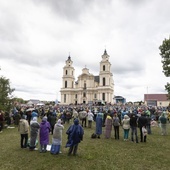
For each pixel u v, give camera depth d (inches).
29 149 394.9
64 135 593.6
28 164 309.1
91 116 771.4
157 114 1044.5
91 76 3848.4
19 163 313.7
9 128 732.0
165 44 1179.3
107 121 553.0
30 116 741.3
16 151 384.5
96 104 2504.9
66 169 289.1
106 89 3548.2
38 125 389.1
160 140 517.0
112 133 640.4
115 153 378.0
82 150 398.9
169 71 1163.9
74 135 356.5
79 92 3882.9
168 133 645.3
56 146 367.2
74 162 319.9
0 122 633.0
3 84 818.2
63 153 374.9
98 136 543.8
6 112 783.7
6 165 304.8
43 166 300.2
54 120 612.7
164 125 610.2
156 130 721.0
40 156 350.9
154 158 347.3
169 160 336.5
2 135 573.3
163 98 3405.5
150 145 453.1
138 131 685.3
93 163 316.2
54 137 371.6
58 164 309.0
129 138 549.0
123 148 420.8
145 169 292.8
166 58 1186.6
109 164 312.3
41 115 1107.9
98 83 3868.1
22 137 412.2
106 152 384.5
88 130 697.0
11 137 539.5
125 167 299.7
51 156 351.9
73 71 4124.0
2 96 786.8
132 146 441.4
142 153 379.6
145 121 499.5
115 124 531.5
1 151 385.4
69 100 3917.3
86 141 495.8
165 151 397.1
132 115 499.5
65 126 821.9
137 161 329.7
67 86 3973.9
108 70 3631.9
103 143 472.1
